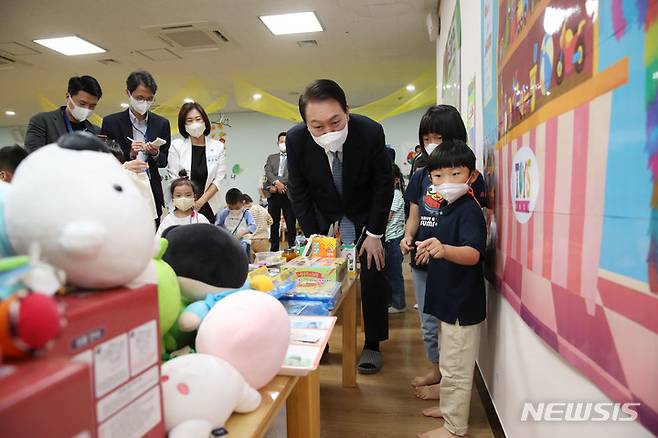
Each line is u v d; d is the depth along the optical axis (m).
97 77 6.11
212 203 2.88
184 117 2.72
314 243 2.00
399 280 3.18
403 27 4.50
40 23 4.20
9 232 0.47
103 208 0.47
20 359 0.37
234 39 4.75
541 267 0.95
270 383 0.80
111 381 0.45
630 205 0.57
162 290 0.67
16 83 6.31
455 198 1.48
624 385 0.59
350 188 1.95
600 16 0.66
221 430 0.60
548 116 0.90
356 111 7.00
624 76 0.58
